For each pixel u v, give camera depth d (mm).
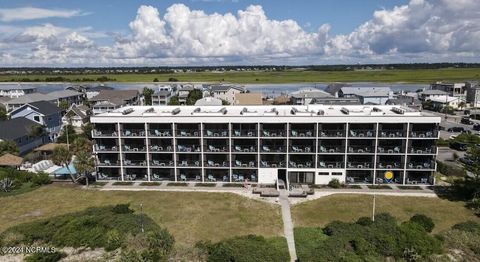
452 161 74188
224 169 64188
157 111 71312
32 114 95938
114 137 64125
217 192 59094
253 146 63062
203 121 62531
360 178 62719
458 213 49750
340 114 63719
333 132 61094
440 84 166500
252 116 61812
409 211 50625
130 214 48406
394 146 61500
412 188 59781
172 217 49656
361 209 51469
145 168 65312
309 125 62469
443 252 38281
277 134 61844
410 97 134625
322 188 60438
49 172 68188
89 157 62688
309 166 62219
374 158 61156
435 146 60719
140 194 58688
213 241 42875
